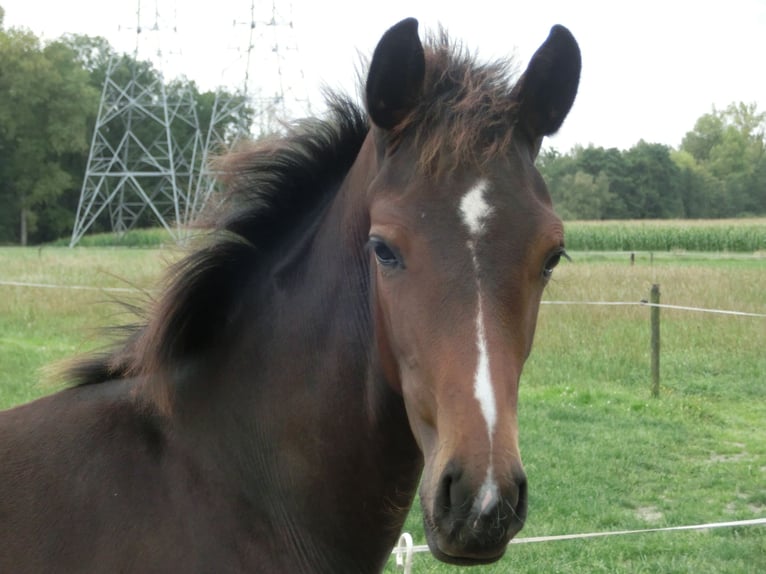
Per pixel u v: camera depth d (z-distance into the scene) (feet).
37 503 6.73
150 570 6.57
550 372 31.40
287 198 7.51
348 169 7.59
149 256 74.18
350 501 7.00
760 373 31.65
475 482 5.24
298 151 7.50
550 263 6.11
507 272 5.74
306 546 7.04
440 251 5.77
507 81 6.52
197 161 146.72
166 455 7.02
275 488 7.02
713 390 29.68
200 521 6.85
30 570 6.51
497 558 5.39
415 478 7.16
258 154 7.47
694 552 16.75
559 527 17.78
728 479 20.95
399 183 6.10
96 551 6.58
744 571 15.85
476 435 5.35
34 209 202.90
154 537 6.68
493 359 5.53
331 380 6.88
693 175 194.39
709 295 43.45
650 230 112.68
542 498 19.24
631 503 19.36
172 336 7.11
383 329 6.33
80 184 207.92
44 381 7.83
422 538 17.04
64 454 6.96
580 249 113.70
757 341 35.09
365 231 6.77
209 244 7.32
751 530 17.81
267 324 7.19
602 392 28.76
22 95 186.60
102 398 7.36
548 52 6.39
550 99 6.48
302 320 7.04
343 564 7.13
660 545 16.90
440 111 6.13
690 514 18.63
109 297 8.60
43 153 192.65
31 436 7.12
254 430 7.07
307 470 6.97
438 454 5.52
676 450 23.15
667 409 27.07
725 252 107.04
